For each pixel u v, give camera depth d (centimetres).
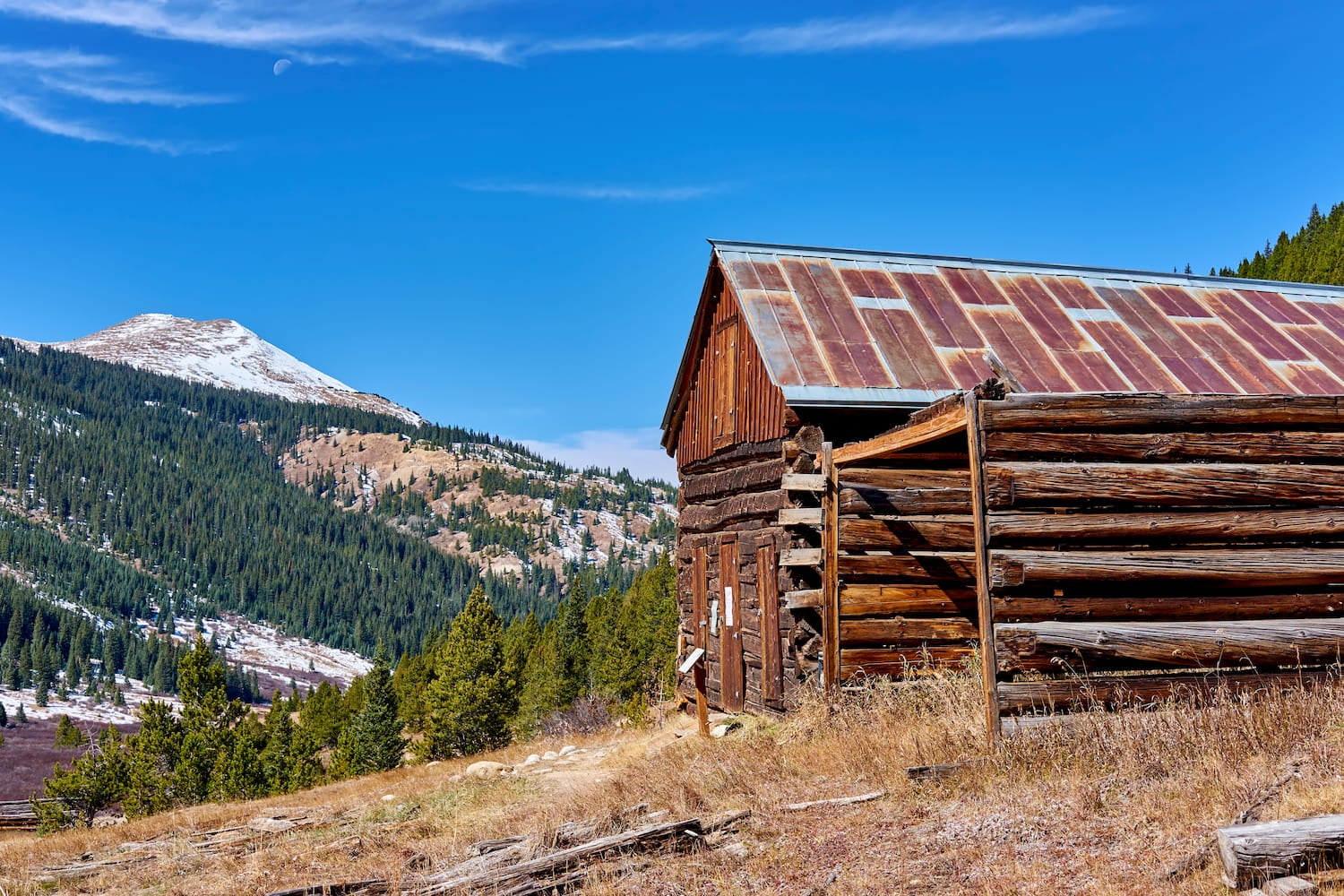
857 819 811
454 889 791
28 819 4181
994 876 636
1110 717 823
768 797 927
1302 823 546
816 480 1364
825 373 1463
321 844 1150
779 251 1781
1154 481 859
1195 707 840
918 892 638
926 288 1753
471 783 1525
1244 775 693
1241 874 533
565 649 8275
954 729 956
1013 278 1844
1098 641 835
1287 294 1958
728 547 1738
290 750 6769
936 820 764
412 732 9844
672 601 7819
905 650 1331
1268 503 878
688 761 1225
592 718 2911
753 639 1593
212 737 6075
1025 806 736
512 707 6738
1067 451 868
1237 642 847
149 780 5900
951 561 1360
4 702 18200
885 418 1446
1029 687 845
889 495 1352
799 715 1288
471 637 6762
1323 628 859
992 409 869
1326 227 9612
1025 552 848
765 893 686
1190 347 1702
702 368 1956
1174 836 632
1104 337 1697
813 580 1416
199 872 1102
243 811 1638
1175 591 863
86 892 1079
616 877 770
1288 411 890
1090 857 632
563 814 1035
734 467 1745
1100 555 851
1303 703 778
